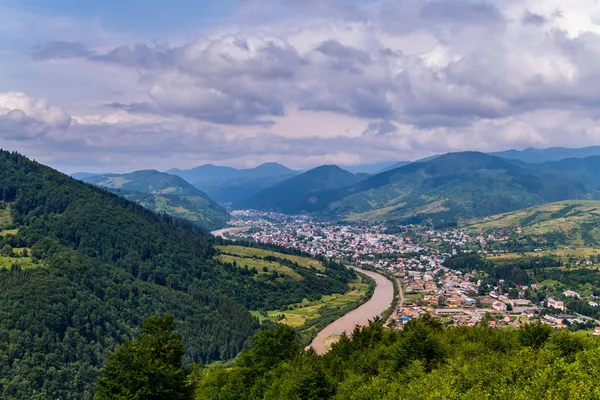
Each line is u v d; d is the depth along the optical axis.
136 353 91.88
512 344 114.75
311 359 101.12
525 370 84.25
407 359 103.31
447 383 80.38
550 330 112.06
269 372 108.19
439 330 131.88
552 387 73.50
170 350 97.62
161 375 89.31
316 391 91.88
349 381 94.62
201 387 120.25
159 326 104.94
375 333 124.19
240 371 114.06
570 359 94.44
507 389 76.50
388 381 98.50
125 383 87.69
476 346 107.25
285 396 91.12
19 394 155.62
